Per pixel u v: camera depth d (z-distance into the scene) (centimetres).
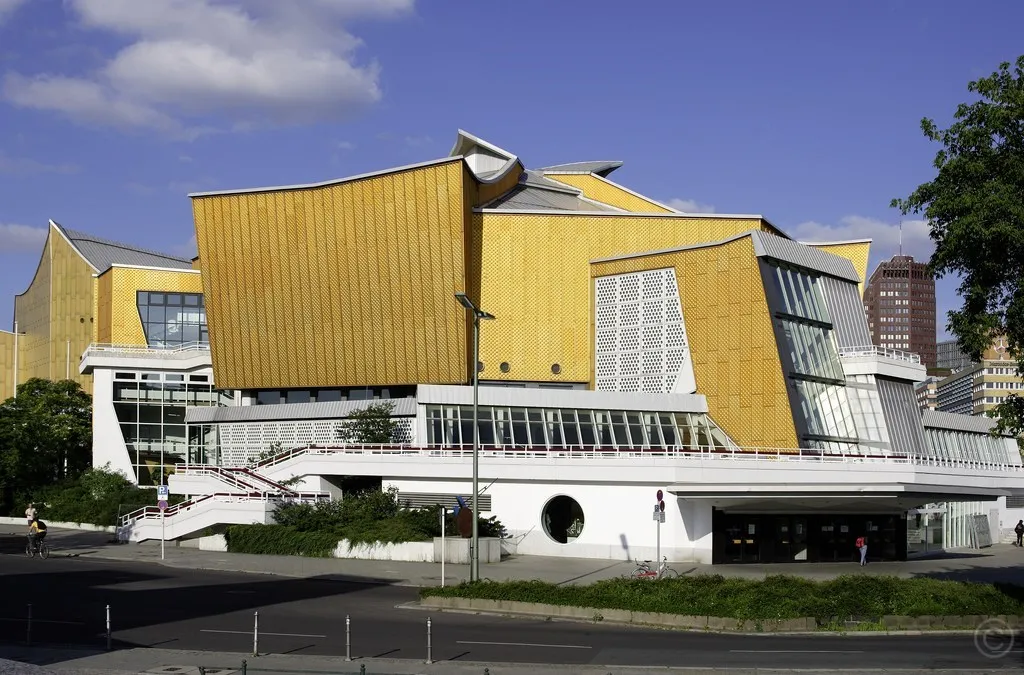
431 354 7044
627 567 4675
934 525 6731
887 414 6475
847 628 3027
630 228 7275
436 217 6888
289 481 5900
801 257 6600
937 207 3148
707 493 4981
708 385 6444
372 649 2636
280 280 7394
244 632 2881
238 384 7594
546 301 7188
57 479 7962
